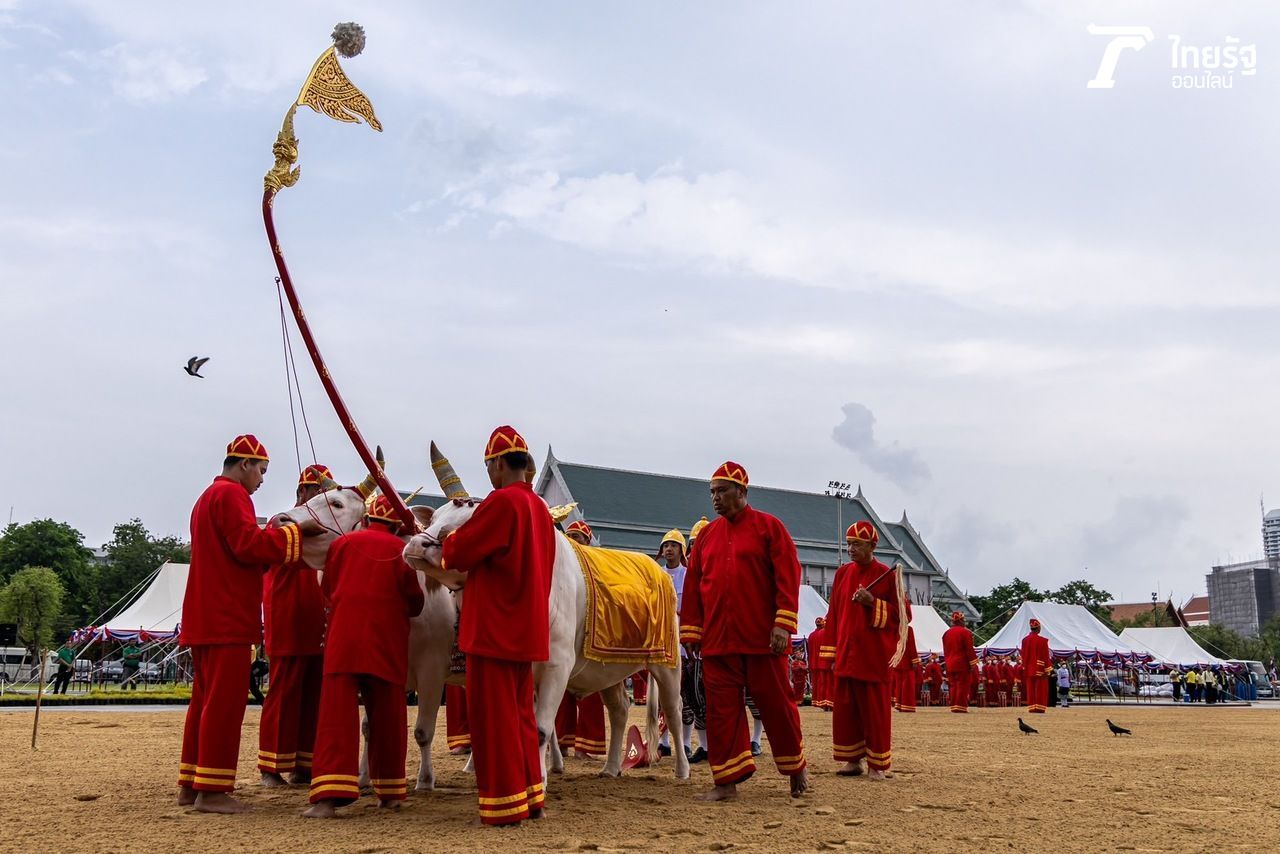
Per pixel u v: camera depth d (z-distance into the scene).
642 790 9.25
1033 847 6.59
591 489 74.75
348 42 8.89
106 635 32.38
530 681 7.29
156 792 8.66
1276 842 6.85
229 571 7.75
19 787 8.98
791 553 8.80
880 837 6.86
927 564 88.75
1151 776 10.90
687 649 11.52
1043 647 29.52
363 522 8.62
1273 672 69.69
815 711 27.20
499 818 6.89
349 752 7.37
